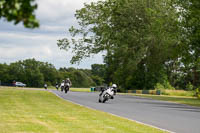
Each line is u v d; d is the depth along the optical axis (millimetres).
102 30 135625
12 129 31047
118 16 145125
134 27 152750
